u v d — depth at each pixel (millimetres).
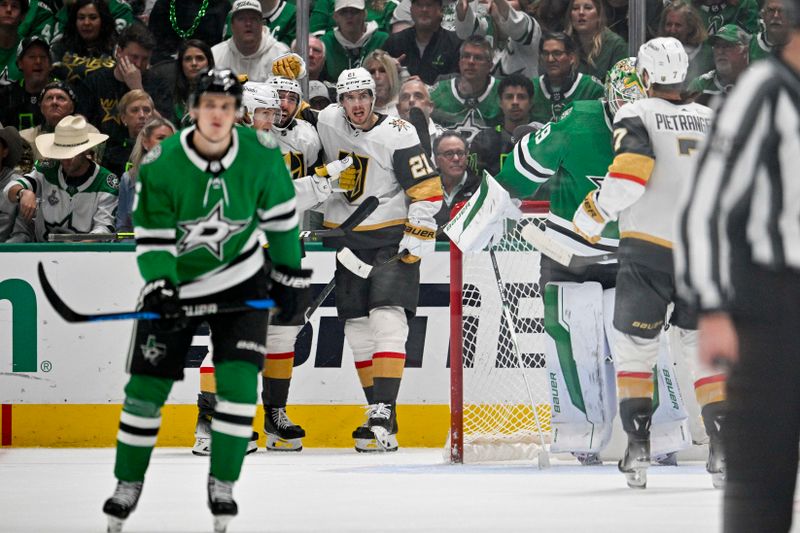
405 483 18312
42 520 14031
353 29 30984
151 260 12203
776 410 8117
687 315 18047
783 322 8266
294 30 31500
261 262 12750
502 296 21656
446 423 26844
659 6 30688
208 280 12492
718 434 17672
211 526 13422
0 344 26797
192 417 26828
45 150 28016
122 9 31453
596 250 20719
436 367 26828
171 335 12430
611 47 30422
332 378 26859
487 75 30297
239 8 30562
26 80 31531
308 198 24938
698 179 8570
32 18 31500
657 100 17969
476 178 29938
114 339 26781
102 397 26797
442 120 30328
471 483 18281
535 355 23266
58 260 26703
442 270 26812
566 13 30328
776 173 8508
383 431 25219
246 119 25141
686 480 18797
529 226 20703
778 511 8062
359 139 25578
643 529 12578
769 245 8461
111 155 30344
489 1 30297
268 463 22484
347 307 25750
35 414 26812
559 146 20609
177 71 30672
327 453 25250
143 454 12609
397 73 30016
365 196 25703
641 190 17672
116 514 12500
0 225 28141
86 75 31109
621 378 17797
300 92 25875
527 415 23156
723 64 30984
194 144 12203
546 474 19859
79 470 20969
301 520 13664
